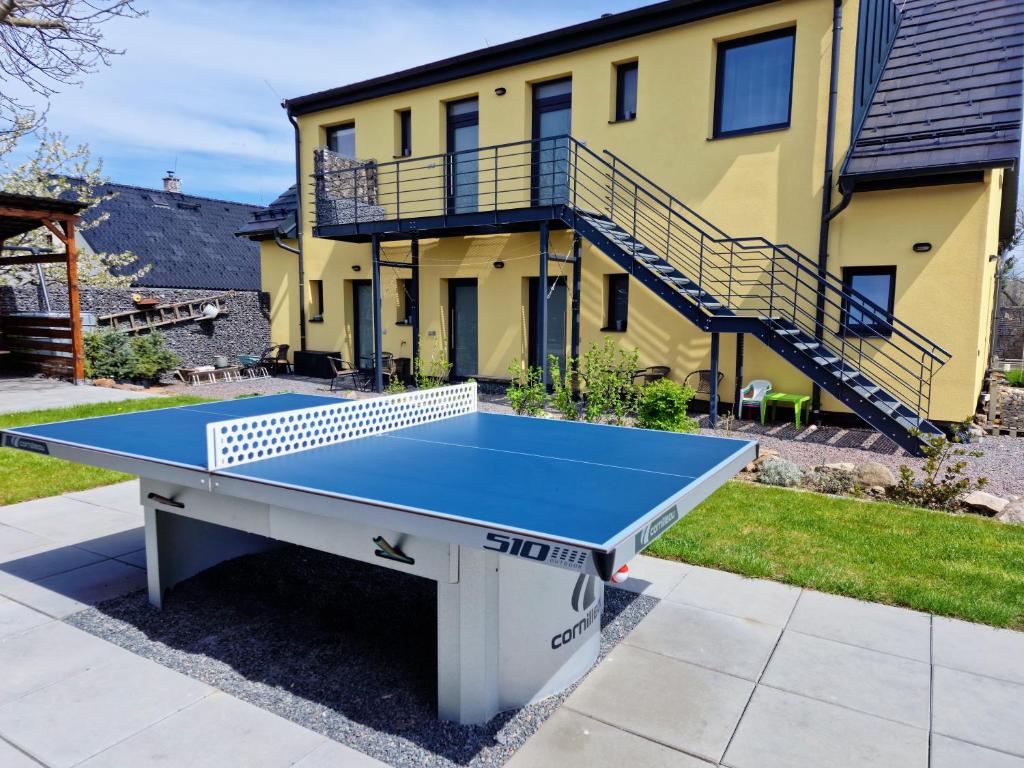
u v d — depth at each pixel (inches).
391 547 114.1
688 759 103.5
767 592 164.1
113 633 143.8
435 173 507.8
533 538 80.7
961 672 128.3
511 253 476.7
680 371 415.5
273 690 123.2
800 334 355.9
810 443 327.9
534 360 485.1
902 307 350.6
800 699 119.6
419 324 528.1
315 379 573.0
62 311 568.7
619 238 400.8
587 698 120.4
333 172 479.8
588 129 442.3
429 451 137.8
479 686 111.6
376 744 107.9
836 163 362.6
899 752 105.1
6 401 400.8
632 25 413.7
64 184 702.5
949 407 343.3
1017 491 249.8
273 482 109.0
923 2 399.2
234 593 163.3
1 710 114.8
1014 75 328.5
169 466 123.5
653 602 158.9
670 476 115.1
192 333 596.1
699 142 402.9
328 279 584.4
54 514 223.8
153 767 100.6
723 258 399.2
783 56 382.9
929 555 182.2
